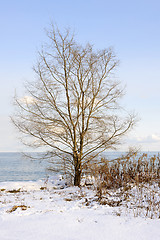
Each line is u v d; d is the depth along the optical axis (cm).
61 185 1463
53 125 1335
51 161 1383
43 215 596
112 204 746
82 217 576
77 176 1339
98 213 623
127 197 814
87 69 1366
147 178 996
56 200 850
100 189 865
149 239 452
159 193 829
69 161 1388
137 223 537
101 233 475
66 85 1370
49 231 479
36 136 1352
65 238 445
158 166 1043
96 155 1339
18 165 4503
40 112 1359
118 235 468
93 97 1368
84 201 795
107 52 1388
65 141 1364
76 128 1392
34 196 989
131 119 1378
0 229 496
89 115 1370
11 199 890
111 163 1097
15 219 568
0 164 4916
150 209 655
